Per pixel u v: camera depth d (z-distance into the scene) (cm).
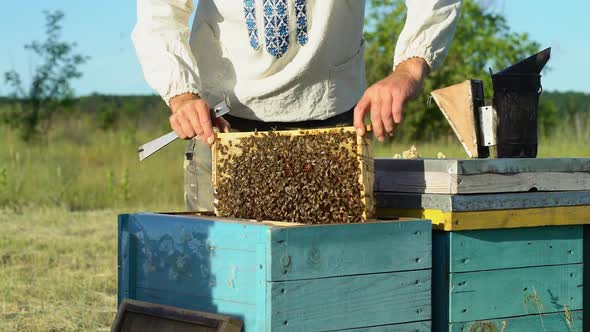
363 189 244
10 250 699
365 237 233
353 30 302
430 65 269
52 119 2053
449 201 245
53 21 2022
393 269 238
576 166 269
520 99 284
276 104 300
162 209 1002
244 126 308
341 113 305
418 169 258
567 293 270
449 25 271
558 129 1623
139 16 303
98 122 2694
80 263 650
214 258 242
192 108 275
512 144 283
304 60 293
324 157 251
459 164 246
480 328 253
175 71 285
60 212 950
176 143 1563
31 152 1405
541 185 262
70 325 464
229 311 238
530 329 263
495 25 1973
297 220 257
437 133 1862
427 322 244
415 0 272
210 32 307
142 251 270
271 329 220
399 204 263
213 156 281
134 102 3525
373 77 1992
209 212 287
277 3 291
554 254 268
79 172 1202
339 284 229
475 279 252
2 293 540
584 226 279
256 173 268
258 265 224
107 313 495
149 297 268
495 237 255
